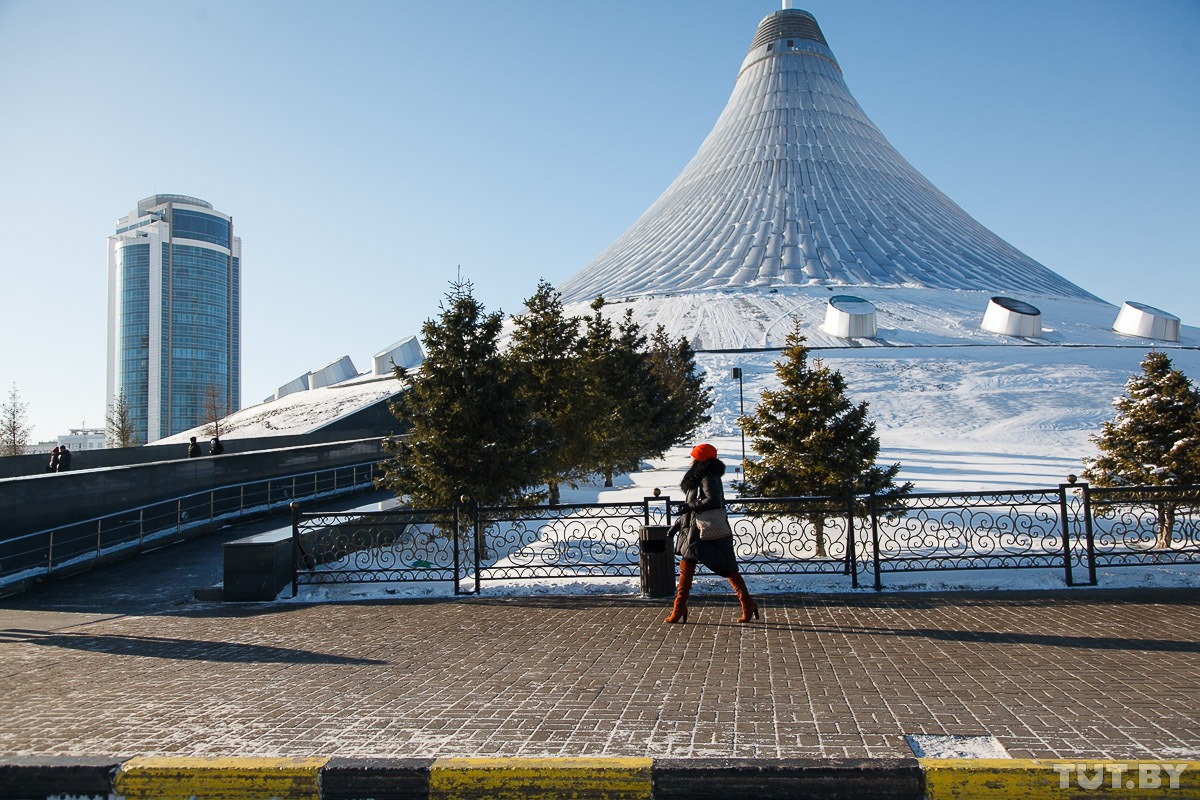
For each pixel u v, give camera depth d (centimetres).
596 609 845
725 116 11556
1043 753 399
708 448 778
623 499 1925
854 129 11019
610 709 489
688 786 386
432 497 1326
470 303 1360
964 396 4700
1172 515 1033
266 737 454
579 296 8931
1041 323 6494
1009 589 894
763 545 1121
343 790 397
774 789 382
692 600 876
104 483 1485
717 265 8919
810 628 715
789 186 10012
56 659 692
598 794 387
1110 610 760
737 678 553
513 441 1348
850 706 481
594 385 1812
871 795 380
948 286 8375
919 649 626
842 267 8638
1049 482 2259
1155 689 500
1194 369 5400
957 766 382
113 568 1334
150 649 723
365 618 841
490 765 396
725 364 5528
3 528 1239
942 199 10800
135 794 406
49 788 412
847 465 1213
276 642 733
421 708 503
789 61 11362
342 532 1245
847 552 963
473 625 782
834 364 5412
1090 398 4575
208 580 1184
